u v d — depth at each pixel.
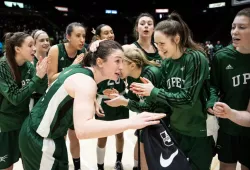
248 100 2.06
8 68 2.28
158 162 1.64
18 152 2.49
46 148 1.75
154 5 24.17
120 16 24.83
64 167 1.84
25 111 2.46
